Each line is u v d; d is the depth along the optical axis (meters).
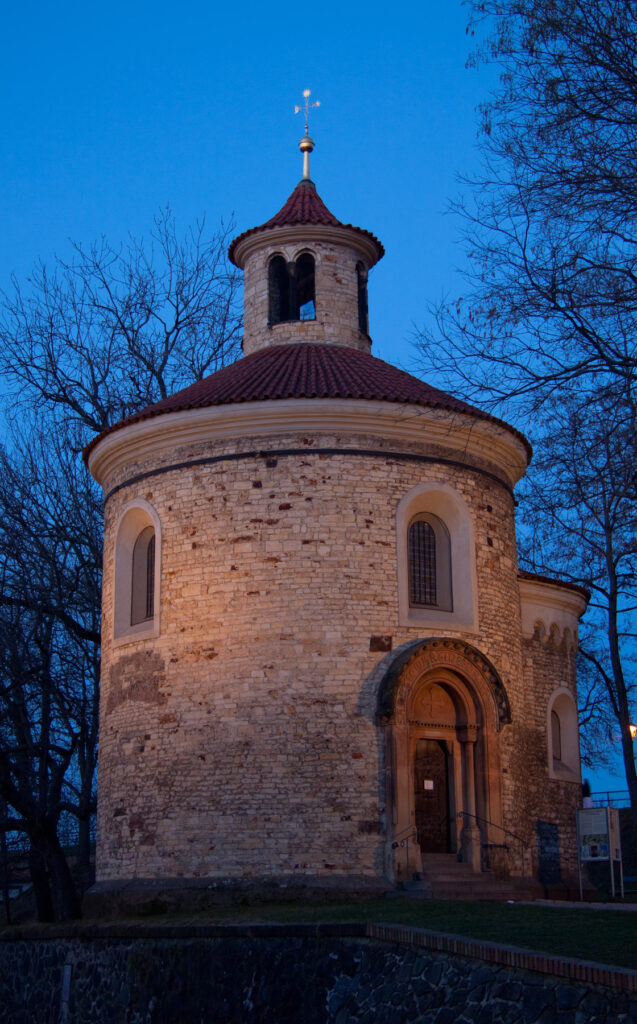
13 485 41.56
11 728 39.28
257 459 28.08
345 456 28.03
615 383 19.19
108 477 31.48
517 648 30.28
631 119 19.83
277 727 26.56
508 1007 14.90
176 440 29.11
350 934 18.91
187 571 28.20
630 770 45.28
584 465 19.53
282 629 27.06
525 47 20.30
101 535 42.72
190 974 21.53
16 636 37.81
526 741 31.09
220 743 26.84
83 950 25.06
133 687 28.67
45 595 38.88
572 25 20.09
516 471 32.03
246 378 30.03
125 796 28.17
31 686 39.31
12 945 28.53
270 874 25.81
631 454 19.02
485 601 29.25
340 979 18.62
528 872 28.30
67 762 39.56
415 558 28.98
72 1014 24.84
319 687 26.75
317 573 27.33
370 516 27.86
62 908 36.69
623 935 17.12
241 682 27.00
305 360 31.27
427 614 28.27
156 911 26.34
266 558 27.50
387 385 29.58
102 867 28.78
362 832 26.00
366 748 26.50
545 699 34.56
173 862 26.72
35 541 40.06
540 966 14.61
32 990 26.97
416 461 28.72
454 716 28.27
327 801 26.14
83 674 40.91
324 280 33.84
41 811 37.28
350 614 27.19
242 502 27.95
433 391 30.56
